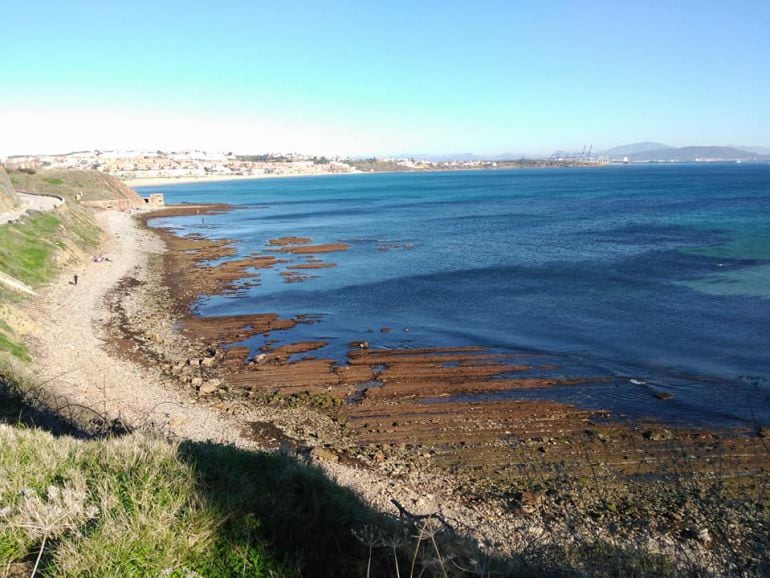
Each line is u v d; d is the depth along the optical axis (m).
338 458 16.61
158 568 5.50
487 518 13.37
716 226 69.31
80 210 73.12
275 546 6.33
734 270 43.28
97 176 111.06
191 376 23.73
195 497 6.65
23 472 6.84
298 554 6.23
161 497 6.54
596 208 100.31
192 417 19.11
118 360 24.91
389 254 56.19
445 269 47.69
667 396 20.92
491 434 18.25
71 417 13.17
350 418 19.64
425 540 7.30
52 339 25.84
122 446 7.90
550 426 18.75
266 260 52.94
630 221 78.62
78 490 6.43
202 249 60.03
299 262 52.25
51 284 36.72
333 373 24.22
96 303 34.88
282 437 18.02
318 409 20.39
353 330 30.83
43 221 51.84
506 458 16.64
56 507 5.99
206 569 5.81
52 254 42.03
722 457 16.31
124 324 31.23
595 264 47.66
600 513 13.63
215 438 17.38
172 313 34.72
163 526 5.98
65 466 7.20
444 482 15.29
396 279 44.16
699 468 15.75
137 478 6.91
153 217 96.12
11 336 22.95
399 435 18.27
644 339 27.77
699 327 29.41
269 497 7.16
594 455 16.72
